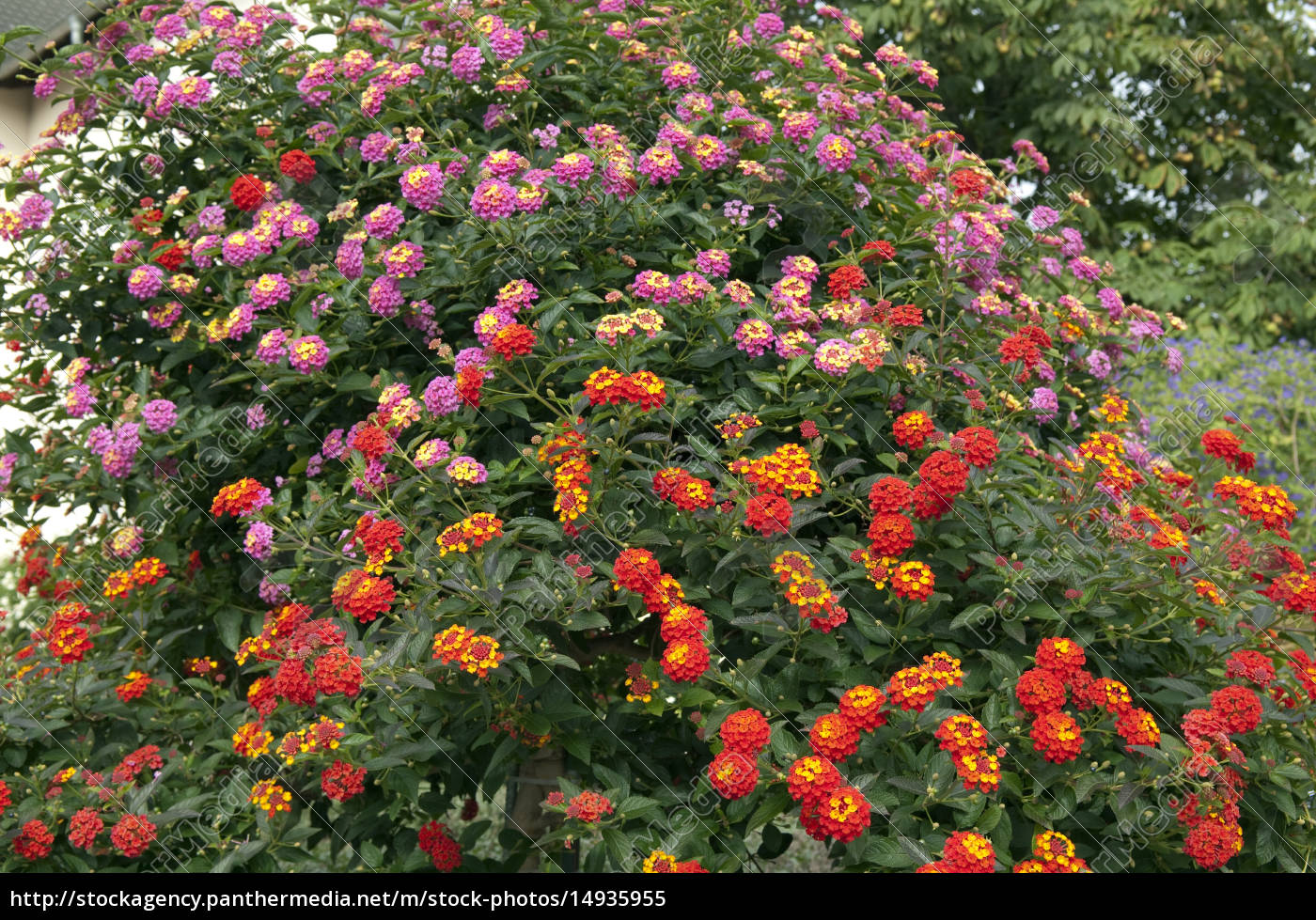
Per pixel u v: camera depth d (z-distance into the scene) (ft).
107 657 8.26
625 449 6.68
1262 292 20.43
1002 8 20.67
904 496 6.33
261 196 8.57
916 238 8.02
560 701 6.85
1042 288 11.80
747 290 7.30
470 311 8.06
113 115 9.40
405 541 6.83
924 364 7.18
